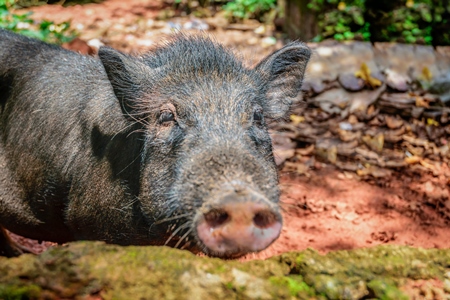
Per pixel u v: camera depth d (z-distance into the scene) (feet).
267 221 2.77
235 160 2.91
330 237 4.47
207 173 2.89
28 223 3.79
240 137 3.10
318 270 2.50
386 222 4.65
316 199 4.84
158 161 3.24
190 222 2.88
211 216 2.77
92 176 3.50
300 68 3.74
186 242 3.12
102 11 8.91
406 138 5.72
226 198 2.73
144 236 3.39
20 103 3.79
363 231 4.55
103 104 3.57
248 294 2.39
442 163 5.47
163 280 2.39
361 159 5.37
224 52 3.49
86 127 3.57
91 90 3.66
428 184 5.11
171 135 3.21
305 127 5.77
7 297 2.35
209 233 2.77
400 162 5.39
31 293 2.36
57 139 3.64
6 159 3.79
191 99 3.23
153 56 3.60
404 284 2.54
